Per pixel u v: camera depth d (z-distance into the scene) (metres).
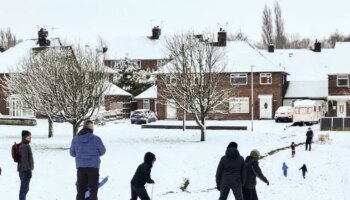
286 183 23.44
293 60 88.88
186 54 45.34
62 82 39.09
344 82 69.06
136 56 92.94
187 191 22.08
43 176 24.91
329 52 90.12
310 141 35.62
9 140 44.56
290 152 34.50
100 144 13.69
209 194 20.59
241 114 69.50
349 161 29.59
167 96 52.25
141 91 79.19
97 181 13.62
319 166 27.97
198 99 44.00
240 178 15.19
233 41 73.56
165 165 29.55
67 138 47.16
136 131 53.66
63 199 19.44
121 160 31.53
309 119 60.12
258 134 48.78
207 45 45.56
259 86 69.94
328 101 69.69
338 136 45.69
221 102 45.12
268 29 133.88
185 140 44.69
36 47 70.38
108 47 94.75
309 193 20.72
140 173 16.33
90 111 42.38
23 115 68.50
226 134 49.16
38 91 40.59
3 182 22.50
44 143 42.12
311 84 74.12
